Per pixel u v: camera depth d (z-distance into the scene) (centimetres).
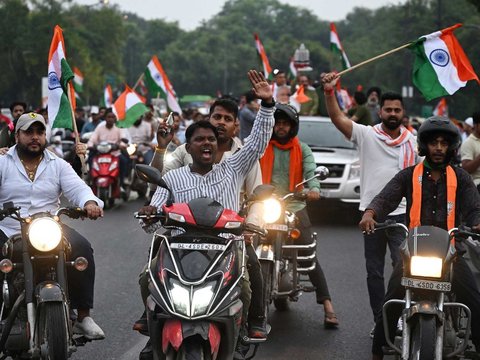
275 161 872
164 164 762
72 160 857
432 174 673
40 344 612
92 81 10225
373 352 670
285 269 838
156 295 563
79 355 760
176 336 545
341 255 1282
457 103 6888
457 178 668
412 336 600
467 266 649
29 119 685
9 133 941
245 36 19400
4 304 646
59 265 622
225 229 581
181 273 562
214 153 643
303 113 2123
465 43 6988
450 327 628
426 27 9106
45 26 9094
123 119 1545
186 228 586
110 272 1123
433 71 918
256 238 771
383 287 830
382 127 851
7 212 621
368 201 849
